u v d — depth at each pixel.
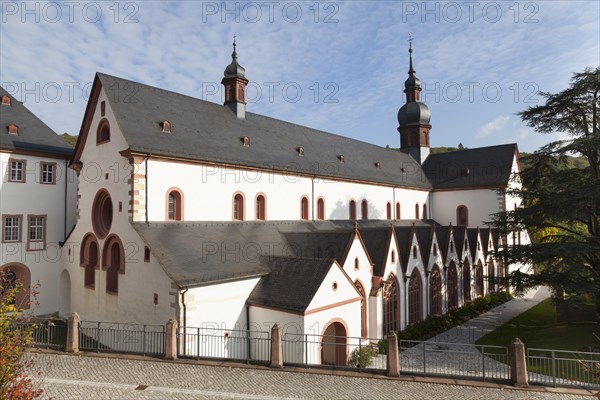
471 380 14.80
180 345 16.91
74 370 14.84
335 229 31.70
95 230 23.05
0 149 25.83
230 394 13.22
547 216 25.41
